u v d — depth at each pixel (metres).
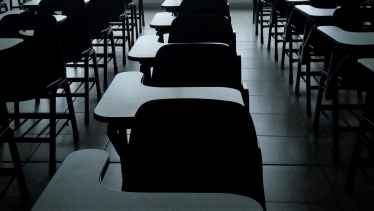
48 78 2.31
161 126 1.09
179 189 1.16
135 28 5.61
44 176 2.19
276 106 3.10
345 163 2.28
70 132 2.70
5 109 1.82
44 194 0.84
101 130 2.73
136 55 2.05
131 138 1.08
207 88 1.52
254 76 3.81
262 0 5.00
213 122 1.09
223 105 1.08
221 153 1.11
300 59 3.12
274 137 2.60
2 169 1.94
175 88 1.54
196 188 1.16
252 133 1.08
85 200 0.82
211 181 1.15
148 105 1.08
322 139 2.56
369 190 2.03
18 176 1.94
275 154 2.39
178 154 1.12
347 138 2.56
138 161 1.11
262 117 2.91
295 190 2.04
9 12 3.58
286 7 4.21
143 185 1.14
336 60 2.28
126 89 1.54
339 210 1.88
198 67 1.66
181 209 0.78
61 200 0.82
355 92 3.29
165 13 3.31
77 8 2.92
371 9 2.48
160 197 0.82
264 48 4.82
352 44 1.97
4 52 2.18
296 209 1.89
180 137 1.10
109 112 1.35
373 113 1.87
